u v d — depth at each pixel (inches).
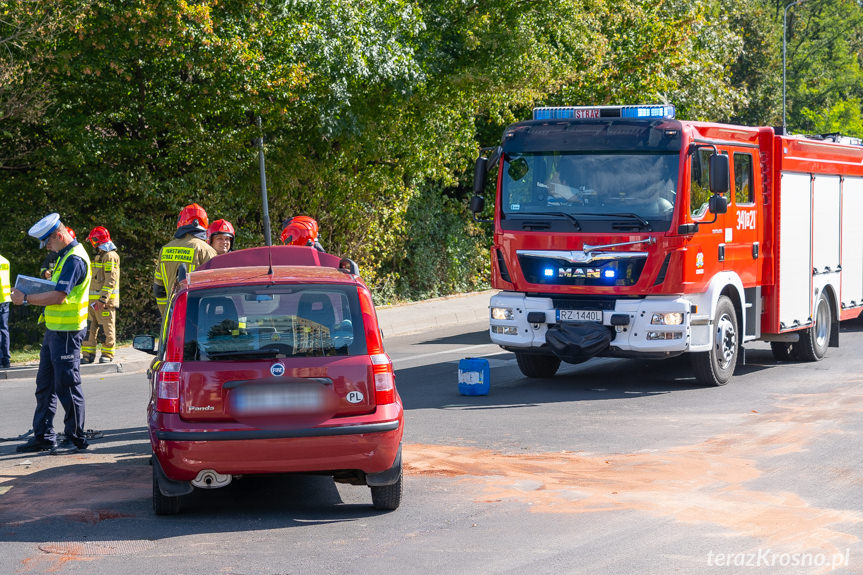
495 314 871.1
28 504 511.2
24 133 1395.2
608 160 832.3
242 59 1202.0
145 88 1352.1
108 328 1103.6
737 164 896.3
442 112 1596.9
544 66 1599.4
